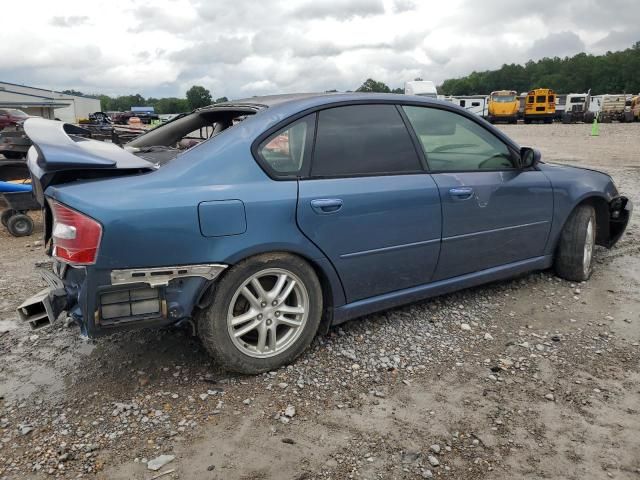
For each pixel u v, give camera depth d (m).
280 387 3.01
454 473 2.35
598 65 120.25
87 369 3.22
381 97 3.57
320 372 3.17
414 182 3.52
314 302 3.23
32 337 3.65
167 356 3.35
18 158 8.19
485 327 3.78
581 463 2.40
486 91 138.12
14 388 3.02
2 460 2.43
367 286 3.45
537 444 2.53
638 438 2.57
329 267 3.23
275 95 3.81
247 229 2.89
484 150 4.00
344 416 2.75
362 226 3.29
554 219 4.38
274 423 2.69
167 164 2.90
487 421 2.71
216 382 3.06
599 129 33.50
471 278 3.99
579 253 4.51
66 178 2.81
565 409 2.80
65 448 2.51
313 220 3.10
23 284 4.78
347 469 2.38
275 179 3.04
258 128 3.08
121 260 2.62
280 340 3.18
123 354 3.39
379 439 2.58
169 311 2.77
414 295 3.71
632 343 3.52
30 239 6.82
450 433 2.62
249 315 3.04
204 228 2.77
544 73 131.75
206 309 2.91
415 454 2.47
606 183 4.74
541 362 3.28
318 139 3.24
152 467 2.38
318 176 3.19
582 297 4.31
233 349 3.00
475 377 3.12
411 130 3.64
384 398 2.91
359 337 3.61
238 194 2.88
